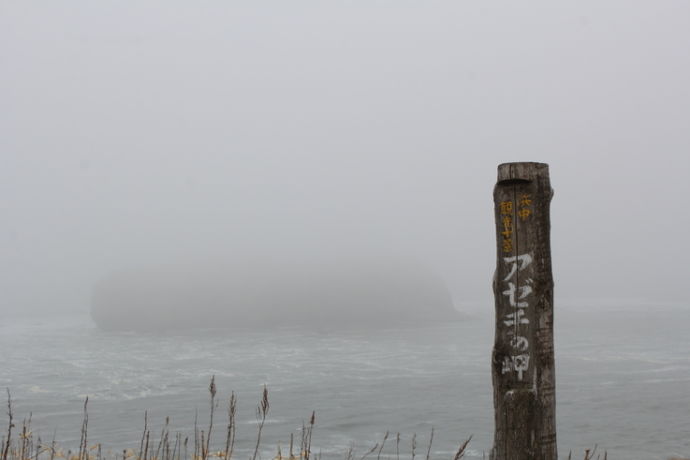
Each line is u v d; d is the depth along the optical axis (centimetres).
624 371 3092
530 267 326
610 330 5388
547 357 324
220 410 2284
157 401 2498
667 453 1662
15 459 567
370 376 3133
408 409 2281
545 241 329
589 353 3825
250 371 3406
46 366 3719
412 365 3534
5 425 1992
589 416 2111
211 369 3516
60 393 2714
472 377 3020
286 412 2242
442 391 2650
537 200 328
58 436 1830
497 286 334
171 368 3588
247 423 2042
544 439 319
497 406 330
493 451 332
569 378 2905
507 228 332
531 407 320
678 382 2747
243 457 1514
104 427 1984
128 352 4572
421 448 1702
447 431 1928
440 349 4400
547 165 334
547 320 326
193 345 5128
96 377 3222
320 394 2627
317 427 1989
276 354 4316
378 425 2023
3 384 2998
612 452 1678
